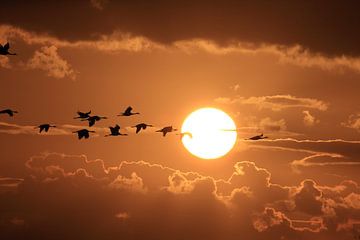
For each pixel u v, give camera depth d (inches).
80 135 6919.3
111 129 7076.8
